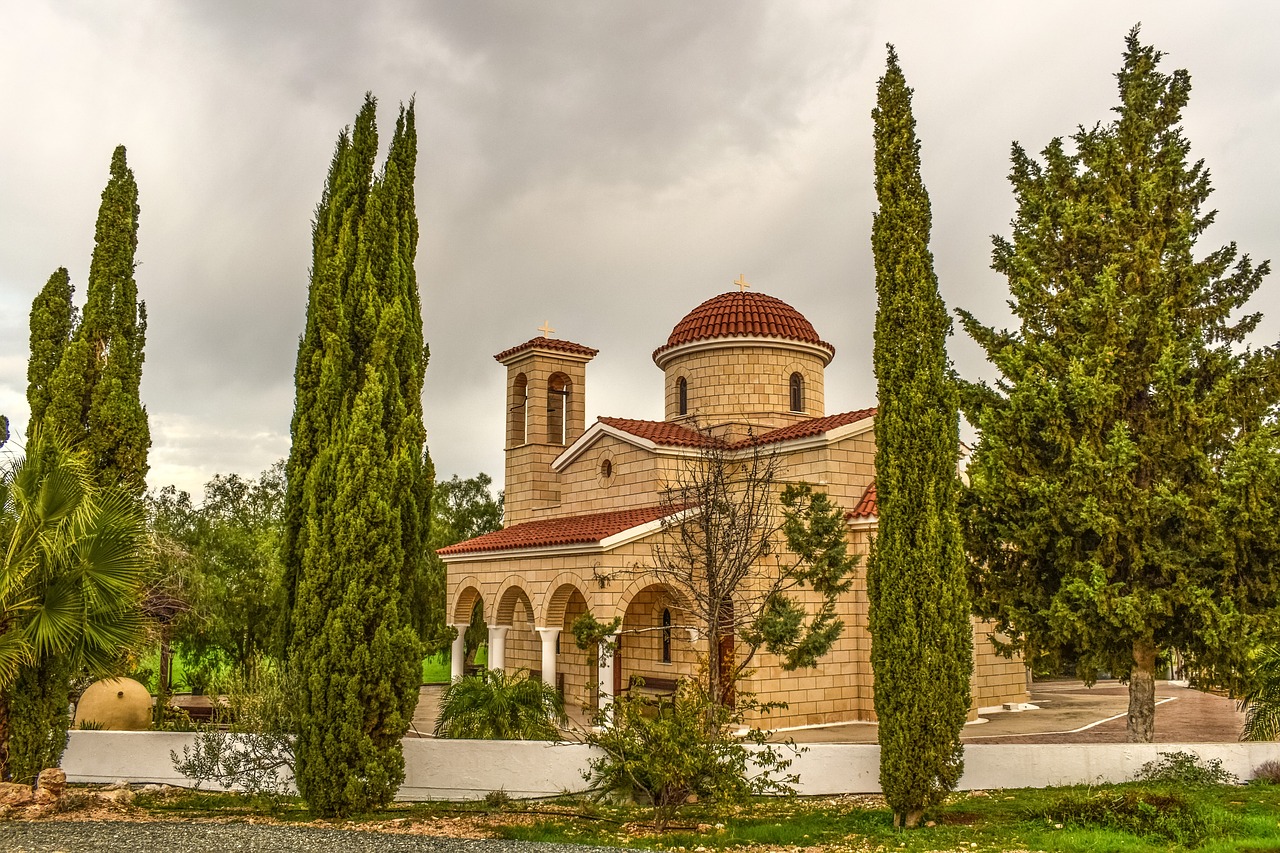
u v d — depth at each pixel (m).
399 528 15.34
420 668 15.30
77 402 17.75
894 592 14.34
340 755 14.42
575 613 27.97
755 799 16.48
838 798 16.55
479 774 16.75
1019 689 26.83
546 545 23.98
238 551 31.31
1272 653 16.58
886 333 15.05
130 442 18.02
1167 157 18.72
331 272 16.59
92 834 12.84
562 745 16.61
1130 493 17.31
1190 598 16.92
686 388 30.86
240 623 29.62
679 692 16.33
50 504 14.65
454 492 50.50
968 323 20.59
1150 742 17.95
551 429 32.75
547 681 24.09
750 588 21.89
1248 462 16.28
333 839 12.52
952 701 14.13
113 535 15.34
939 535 14.41
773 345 29.77
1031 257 19.75
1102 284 17.86
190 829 13.22
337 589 14.85
